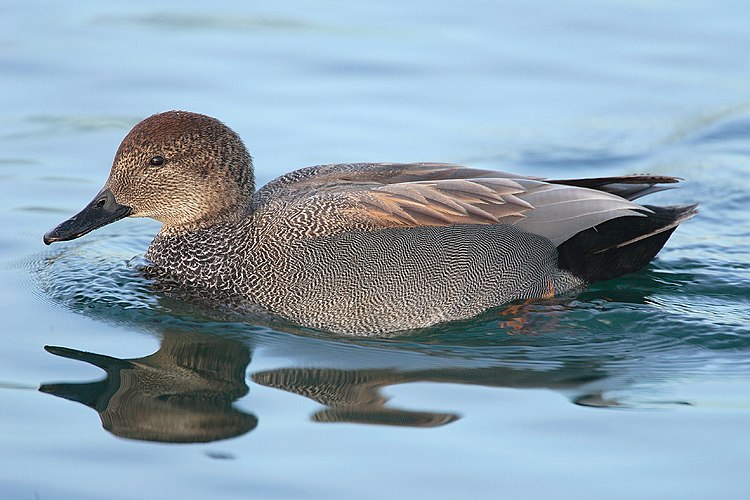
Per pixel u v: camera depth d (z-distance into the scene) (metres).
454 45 21.39
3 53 20.39
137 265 14.35
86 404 10.90
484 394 11.12
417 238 12.86
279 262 13.01
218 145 13.59
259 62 20.64
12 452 9.95
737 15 22.41
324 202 13.17
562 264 13.61
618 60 20.88
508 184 13.39
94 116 18.67
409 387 11.29
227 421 10.55
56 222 15.76
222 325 12.88
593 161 17.86
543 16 22.52
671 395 11.12
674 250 15.23
